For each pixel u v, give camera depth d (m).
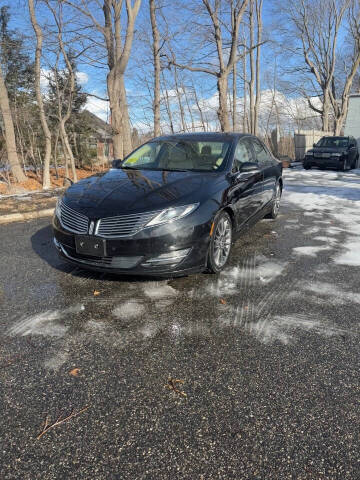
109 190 3.65
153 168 4.54
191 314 3.06
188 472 1.65
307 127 38.19
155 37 12.83
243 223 4.51
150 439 1.82
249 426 1.90
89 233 3.28
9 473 1.64
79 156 19.03
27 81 14.73
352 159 16.52
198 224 3.37
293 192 9.43
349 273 3.92
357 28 27.38
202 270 3.55
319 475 1.63
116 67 10.09
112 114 10.57
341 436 1.84
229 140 4.75
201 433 1.86
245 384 2.22
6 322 2.94
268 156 5.92
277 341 2.66
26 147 15.02
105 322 2.94
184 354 2.51
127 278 3.80
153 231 3.20
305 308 3.15
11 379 2.27
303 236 5.36
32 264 4.24
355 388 2.18
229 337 2.71
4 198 8.61
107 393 2.15
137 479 1.61
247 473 1.64
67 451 1.76
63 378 2.28
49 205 7.62
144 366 2.39
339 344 2.63
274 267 4.12
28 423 1.93
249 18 19.70
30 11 10.33
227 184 3.95
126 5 9.52
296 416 1.97
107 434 1.86
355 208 7.35
